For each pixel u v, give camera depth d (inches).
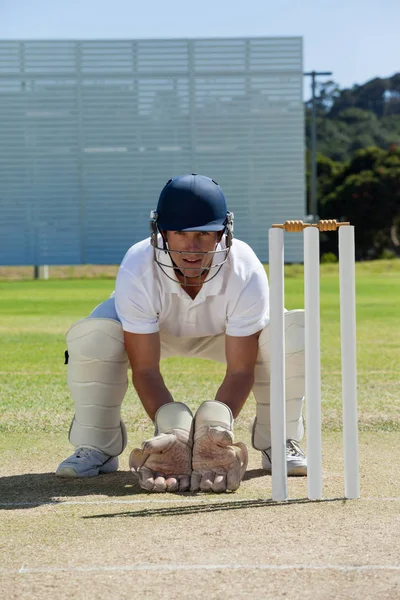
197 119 1164.5
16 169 1144.8
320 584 104.9
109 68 1151.6
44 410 252.2
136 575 108.8
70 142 1151.0
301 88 1163.3
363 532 125.9
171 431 157.0
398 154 1887.3
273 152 1170.0
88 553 118.0
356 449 145.9
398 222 1798.7
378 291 847.7
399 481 160.9
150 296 161.5
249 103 1165.1
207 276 161.0
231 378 164.6
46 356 392.2
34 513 139.8
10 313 637.3
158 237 161.9
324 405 259.9
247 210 1176.2
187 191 153.9
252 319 163.8
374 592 102.1
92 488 158.9
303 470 169.3
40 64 1141.7
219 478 154.1
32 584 106.4
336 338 466.9
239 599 100.5
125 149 1157.1
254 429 176.2
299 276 1058.7
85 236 1154.0
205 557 115.3
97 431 171.5
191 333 169.2
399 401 267.3
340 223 144.3
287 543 121.0
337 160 2404.0
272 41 1157.1
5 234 1145.4
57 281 1056.8
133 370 165.3
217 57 1159.0
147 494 153.2
